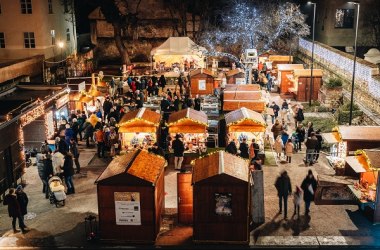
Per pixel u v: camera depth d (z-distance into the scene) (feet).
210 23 166.91
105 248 49.14
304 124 92.38
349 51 147.02
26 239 51.44
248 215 49.06
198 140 74.33
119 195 49.21
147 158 54.60
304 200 55.62
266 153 77.25
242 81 113.50
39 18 132.26
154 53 133.49
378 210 52.70
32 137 79.25
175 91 107.55
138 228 49.90
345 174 65.51
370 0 145.59
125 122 72.23
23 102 74.28
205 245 49.62
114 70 157.79
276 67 135.85
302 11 168.45
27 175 70.54
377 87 87.76
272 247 48.98
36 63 126.21
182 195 53.72
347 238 50.47
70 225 54.60
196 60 137.18
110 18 152.25
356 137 65.21
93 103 95.61
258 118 73.72
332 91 104.37
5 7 132.16
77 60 148.46
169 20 167.32
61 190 59.26
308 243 49.47
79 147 82.23
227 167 50.26
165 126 78.48
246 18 158.61
